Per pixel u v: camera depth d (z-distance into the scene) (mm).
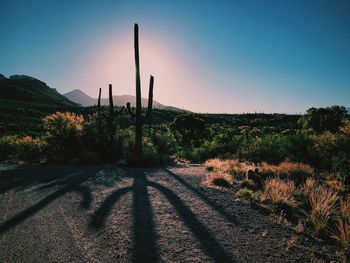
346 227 4332
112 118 16109
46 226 4625
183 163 15695
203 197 6723
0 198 6391
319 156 11422
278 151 14133
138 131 13516
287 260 3623
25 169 11039
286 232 4586
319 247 4062
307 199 6453
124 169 11383
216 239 4211
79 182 8281
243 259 3611
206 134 32781
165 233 4398
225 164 12133
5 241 4039
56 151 14203
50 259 3525
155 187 7773
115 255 3646
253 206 6043
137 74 13461
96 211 5445
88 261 3484
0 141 17719
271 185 7203
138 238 4188
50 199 6297
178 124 32562
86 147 14266
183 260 3545
